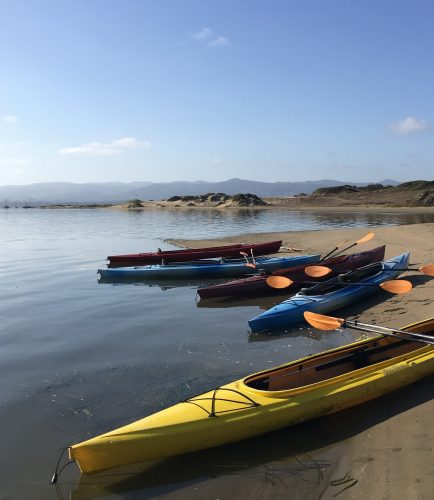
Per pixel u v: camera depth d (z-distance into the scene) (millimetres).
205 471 2881
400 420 3260
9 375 4527
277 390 3627
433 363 3850
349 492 2600
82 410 3766
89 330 5980
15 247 15641
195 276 9617
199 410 3148
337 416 3381
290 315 5816
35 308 7227
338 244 12742
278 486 2711
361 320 5848
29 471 2990
